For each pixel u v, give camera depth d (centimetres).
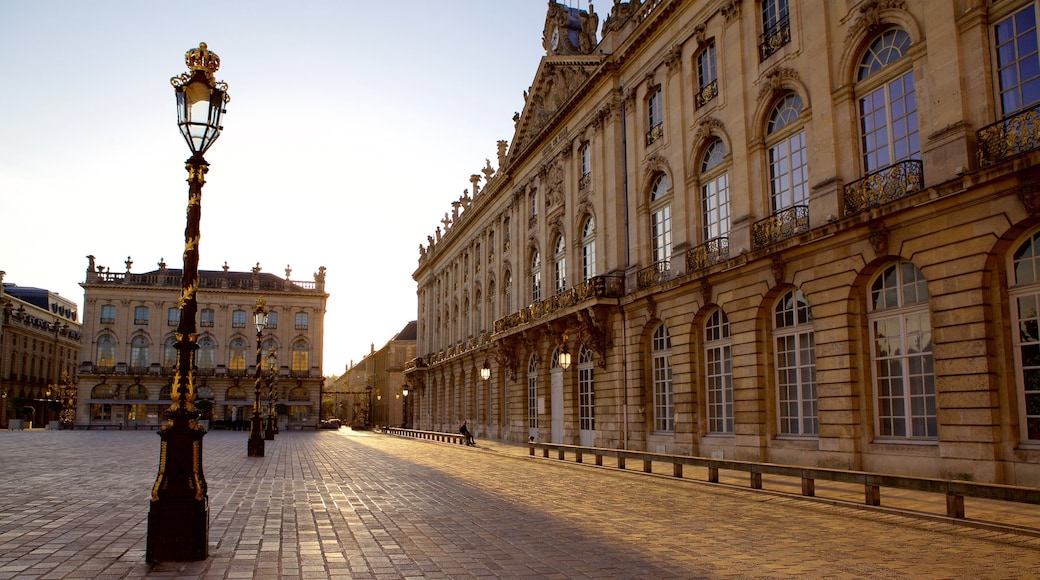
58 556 789
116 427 7738
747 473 1855
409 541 905
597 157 2964
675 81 2442
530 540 918
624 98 2806
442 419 5716
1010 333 1327
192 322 809
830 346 1702
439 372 5856
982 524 998
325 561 782
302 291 8556
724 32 2197
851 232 1633
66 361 9806
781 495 1353
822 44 1786
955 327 1391
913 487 1108
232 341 8300
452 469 2105
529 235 3825
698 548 870
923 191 1431
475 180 5103
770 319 1970
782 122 1983
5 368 7788
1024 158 1244
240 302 8381
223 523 1034
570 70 3306
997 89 1380
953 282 1399
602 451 2053
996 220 1321
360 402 11988
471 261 5088
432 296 6375
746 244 2039
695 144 2322
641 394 2542
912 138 1559
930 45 1481
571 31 3541
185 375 796
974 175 1325
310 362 8488
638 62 2711
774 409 1948
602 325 2750
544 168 3597
